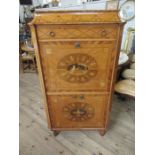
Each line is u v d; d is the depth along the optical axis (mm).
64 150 1553
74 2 2738
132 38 2502
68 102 1427
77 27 1032
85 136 1697
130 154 1489
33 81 2906
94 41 1087
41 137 1703
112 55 1151
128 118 1939
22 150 1563
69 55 1156
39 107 2174
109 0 2502
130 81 1927
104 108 1458
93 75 1251
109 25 1022
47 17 1028
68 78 1273
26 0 3775
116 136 1684
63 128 1632
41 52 1151
